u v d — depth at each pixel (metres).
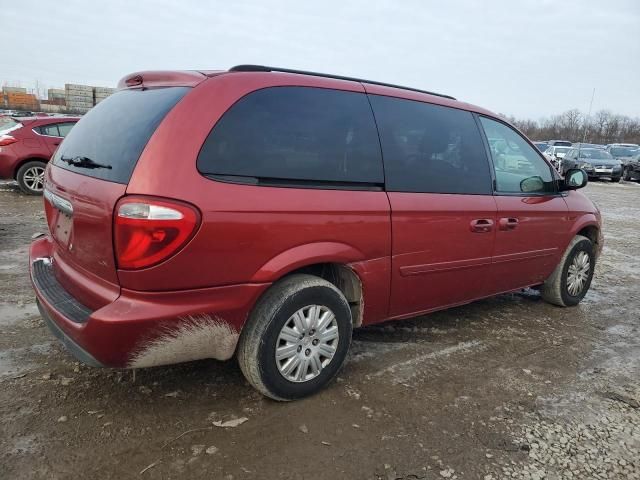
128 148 2.46
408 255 3.28
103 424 2.61
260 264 2.59
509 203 3.97
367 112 3.16
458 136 3.71
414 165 3.35
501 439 2.69
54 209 2.99
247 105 2.63
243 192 2.51
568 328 4.40
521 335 4.16
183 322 2.43
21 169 9.59
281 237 2.64
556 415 2.95
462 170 3.69
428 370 3.42
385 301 3.27
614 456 2.60
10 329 3.69
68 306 2.62
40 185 9.80
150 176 2.29
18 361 3.21
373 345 3.76
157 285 2.33
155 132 2.39
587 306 5.06
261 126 2.65
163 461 2.37
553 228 4.48
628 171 23.27
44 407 2.72
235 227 2.46
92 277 2.56
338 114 3.00
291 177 2.72
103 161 2.57
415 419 2.83
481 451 2.58
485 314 4.62
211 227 2.39
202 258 2.40
